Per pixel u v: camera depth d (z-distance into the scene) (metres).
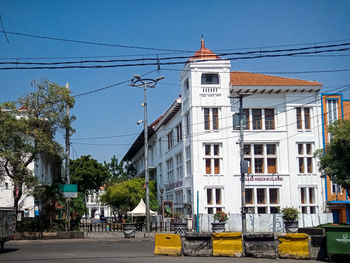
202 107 40.28
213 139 40.00
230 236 18.27
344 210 40.75
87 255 18.28
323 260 17.19
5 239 20.28
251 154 40.53
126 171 75.88
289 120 41.22
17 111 29.75
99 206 105.19
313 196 40.97
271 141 40.81
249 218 35.94
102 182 61.06
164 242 18.80
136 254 18.92
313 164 41.19
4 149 28.81
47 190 29.86
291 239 17.70
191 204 39.75
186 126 42.69
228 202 39.38
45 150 30.09
